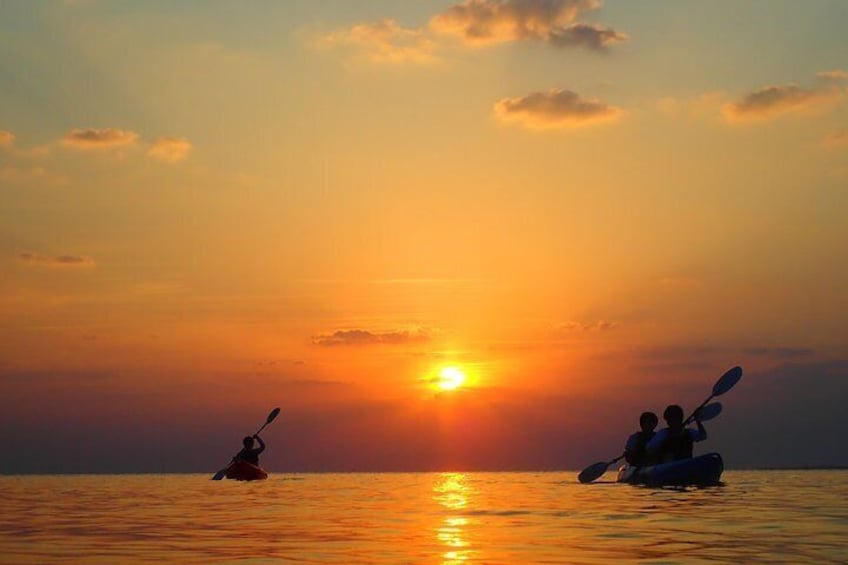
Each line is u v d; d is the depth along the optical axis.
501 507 12.27
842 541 7.68
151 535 8.90
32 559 7.11
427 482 25.02
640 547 7.44
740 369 17.69
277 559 6.96
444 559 6.86
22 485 25.16
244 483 25.39
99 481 29.61
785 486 17.02
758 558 6.71
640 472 17.64
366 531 9.05
